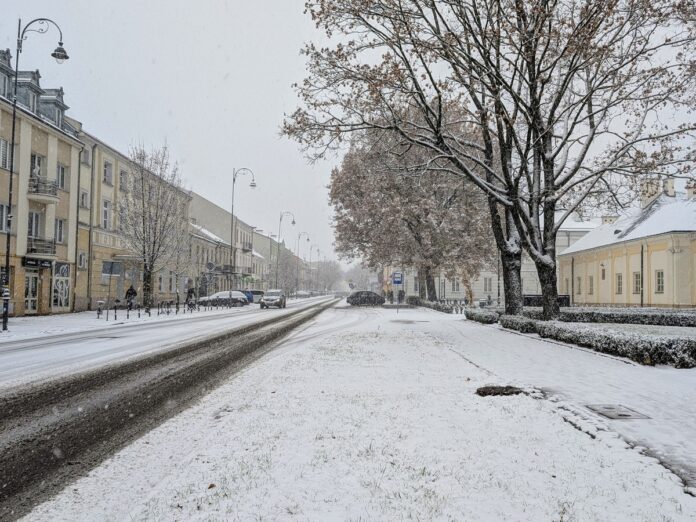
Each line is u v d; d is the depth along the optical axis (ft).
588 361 36.65
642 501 12.39
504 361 36.60
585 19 47.42
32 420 21.22
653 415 20.72
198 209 231.71
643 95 54.24
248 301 177.06
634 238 119.75
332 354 39.99
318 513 11.64
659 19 46.75
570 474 14.08
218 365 35.99
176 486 13.41
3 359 38.50
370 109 53.21
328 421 19.45
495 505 12.08
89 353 42.22
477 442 16.88
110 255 119.34
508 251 68.23
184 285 167.02
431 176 117.39
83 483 14.53
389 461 14.99
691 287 104.32
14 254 84.74
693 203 112.88
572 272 164.76
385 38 48.11
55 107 98.58
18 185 85.87
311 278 453.99
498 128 56.03
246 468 14.52
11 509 12.87
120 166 125.59
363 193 132.46
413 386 26.71
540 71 50.37
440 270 138.62
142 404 24.09
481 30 48.75
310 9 47.55
